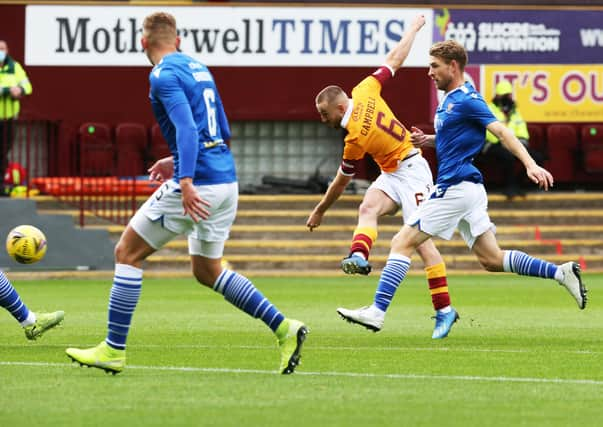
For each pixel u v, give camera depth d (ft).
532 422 52.29
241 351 78.13
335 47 195.42
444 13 196.44
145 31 65.05
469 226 83.82
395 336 89.15
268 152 198.90
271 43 195.31
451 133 81.97
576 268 83.66
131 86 194.90
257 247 178.81
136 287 64.54
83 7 193.98
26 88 175.22
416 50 196.34
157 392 59.93
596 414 54.29
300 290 141.69
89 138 191.72
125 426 51.13
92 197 183.73
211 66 195.00
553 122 199.00
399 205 91.09
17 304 79.20
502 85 185.16
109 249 171.12
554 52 198.29
